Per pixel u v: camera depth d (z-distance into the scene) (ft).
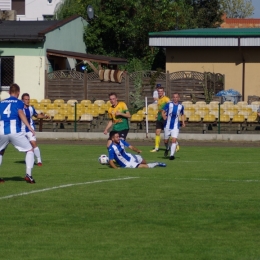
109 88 140.15
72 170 65.05
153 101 137.80
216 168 67.72
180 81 139.13
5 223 39.37
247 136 107.96
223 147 97.50
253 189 52.31
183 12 196.85
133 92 138.92
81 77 141.79
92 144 103.35
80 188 52.42
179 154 85.20
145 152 87.56
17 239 35.45
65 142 107.45
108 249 33.27
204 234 36.52
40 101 135.95
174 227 38.24
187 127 119.65
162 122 87.81
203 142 107.04
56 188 52.37
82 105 124.06
